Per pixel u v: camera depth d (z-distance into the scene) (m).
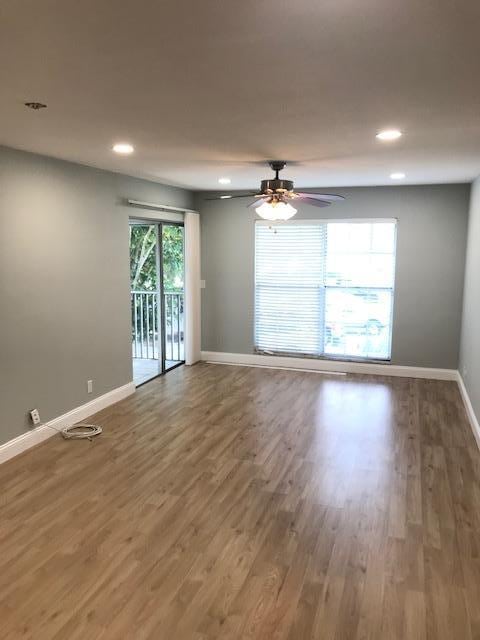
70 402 4.52
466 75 2.03
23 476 3.55
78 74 2.04
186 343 6.83
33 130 3.06
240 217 6.70
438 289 6.04
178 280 6.79
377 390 5.71
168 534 2.85
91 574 2.50
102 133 3.14
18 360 3.87
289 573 2.52
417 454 3.98
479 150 3.64
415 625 2.18
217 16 1.49
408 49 1.75
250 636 2.11
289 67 1.93
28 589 2.39
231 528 2.92
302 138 3.25
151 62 1.89
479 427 4.19
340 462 3.82
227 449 4.05
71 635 2.11
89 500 3.23
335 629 2.15
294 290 6.67
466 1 1.38
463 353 5.63
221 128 2.99
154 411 4.96
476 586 2.43
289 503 3.21
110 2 1.40
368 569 2.56
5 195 3.65
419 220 6.00
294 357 6.77
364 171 4.73
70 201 4.36
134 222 5.82
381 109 2.54
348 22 1.53
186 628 2.15
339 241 6.39
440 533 2.88
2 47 1.75
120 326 5.26
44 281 4.10
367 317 6.44
